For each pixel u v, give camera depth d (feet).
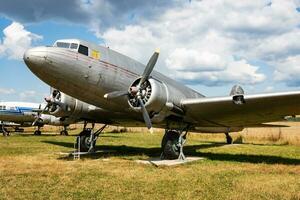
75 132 112.98
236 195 18.22
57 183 21.26
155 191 19.25
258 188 20.04
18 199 17.22
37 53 29.48
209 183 21.66
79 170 26.58
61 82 31.55
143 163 30.96
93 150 41.83
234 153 42.78
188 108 33.04
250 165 30.50
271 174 25.40
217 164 31.17
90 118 42.27
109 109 36.55
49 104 42.42
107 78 33.30
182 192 18.95
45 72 30.25
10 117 91.25
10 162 31.07
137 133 107.24
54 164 29.89
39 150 43.01
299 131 126.93
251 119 36.88
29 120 94.58
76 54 31.24
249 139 76.07
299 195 18.24
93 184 21.03
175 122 35.78
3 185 20.58
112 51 34.91
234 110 33.24
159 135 93.71
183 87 41.65
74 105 40.47
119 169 27.30
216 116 35.53
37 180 22.20
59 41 32.01
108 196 17.99
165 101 30.83
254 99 29.48
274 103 30.40
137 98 30.42
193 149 49.24
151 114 31.60
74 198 17.53
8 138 70.44
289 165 30.66
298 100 29.17
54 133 104.06
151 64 30.42
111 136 86.79
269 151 46.37
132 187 20.25
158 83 30.68
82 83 32.14
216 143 64.18
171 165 29.78
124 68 34.88
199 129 44.93
